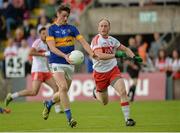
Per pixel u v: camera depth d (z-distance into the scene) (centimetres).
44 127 3625
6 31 7725
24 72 6781
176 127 3522
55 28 3644
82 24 7481
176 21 7375
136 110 5012
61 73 3622
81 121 4025
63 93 3566
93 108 5322
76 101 6391
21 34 7319
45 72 4828
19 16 7750
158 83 6569
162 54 6806
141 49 6806
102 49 3638
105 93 3822
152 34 7569
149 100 6500
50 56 3662
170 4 7712
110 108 5306
